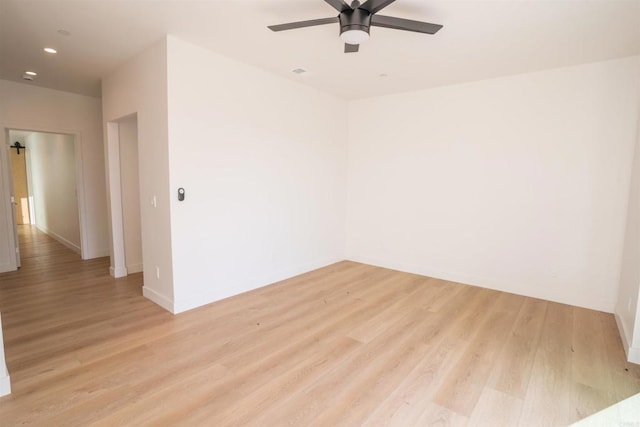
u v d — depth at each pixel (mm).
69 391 2059
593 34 2736
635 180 2977
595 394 2086
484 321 3154
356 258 5441
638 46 2943
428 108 4480
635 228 2773
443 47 3080
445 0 2289
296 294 3844
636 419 1866
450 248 4418
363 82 4238
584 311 3416
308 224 4734
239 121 3662
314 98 4617
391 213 4965
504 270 4016
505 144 3916
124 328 2922
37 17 2627
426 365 2404
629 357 2455
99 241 5496
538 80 3670
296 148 4410
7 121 4434
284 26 2262
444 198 4426
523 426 1817
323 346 2660
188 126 3201
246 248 3877
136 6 2465
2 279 4273
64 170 6199
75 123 5059
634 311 2500
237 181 3705
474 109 4109
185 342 2689
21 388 2076
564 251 3621
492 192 4043
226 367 2348
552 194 3660
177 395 2039
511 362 2449
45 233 7699
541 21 2553
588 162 3438
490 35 2812
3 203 4535
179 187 3176
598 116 3363
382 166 5004
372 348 2637
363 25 2160
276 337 2801
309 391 2098
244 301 3598
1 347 1992
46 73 4008
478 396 2064
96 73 3998
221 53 3381
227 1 2396
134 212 4527
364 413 1904
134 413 1878
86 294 3742
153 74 3191
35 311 3270
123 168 4375
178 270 3234
